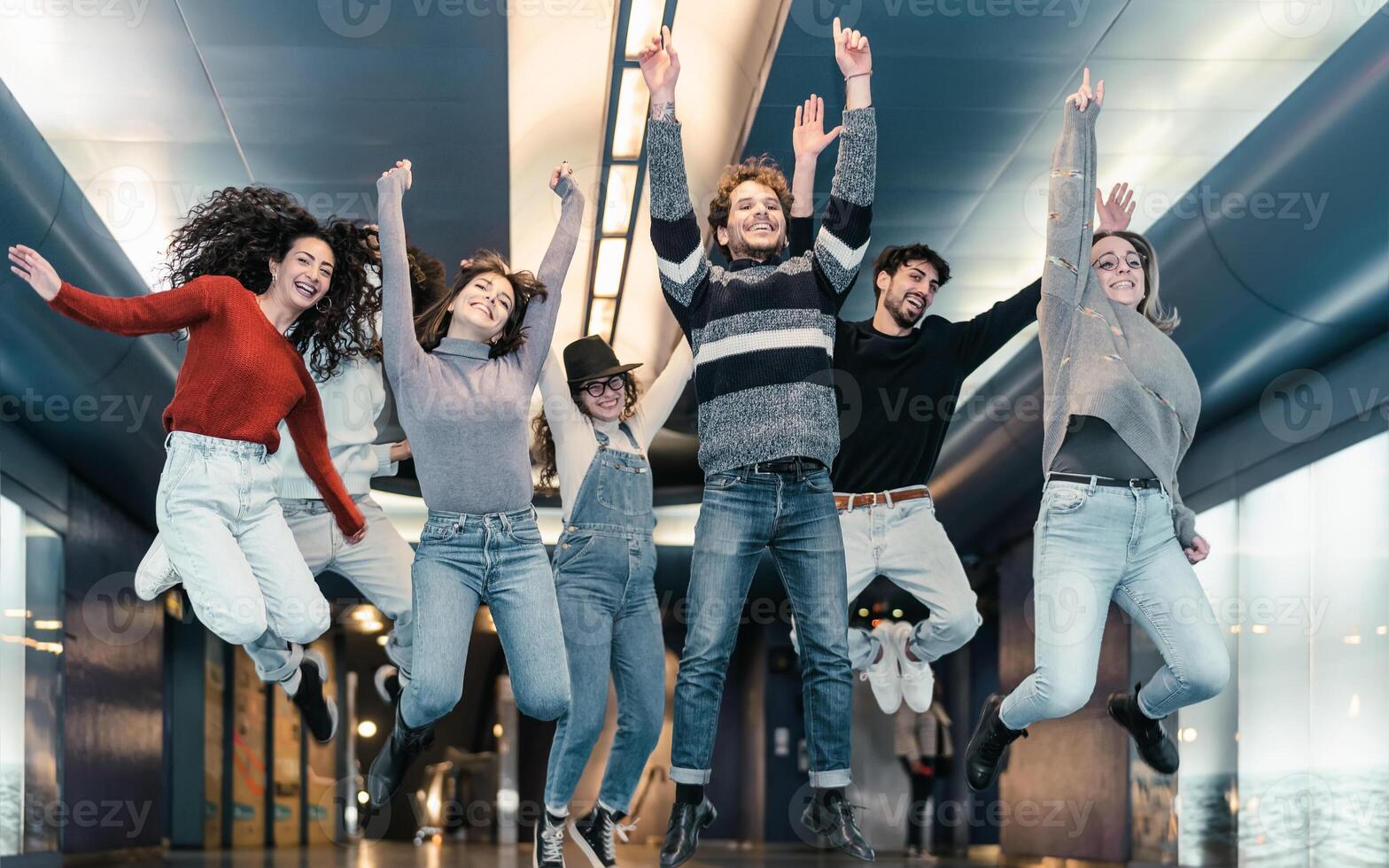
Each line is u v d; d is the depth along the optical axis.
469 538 3.90
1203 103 5.50
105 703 9.96
